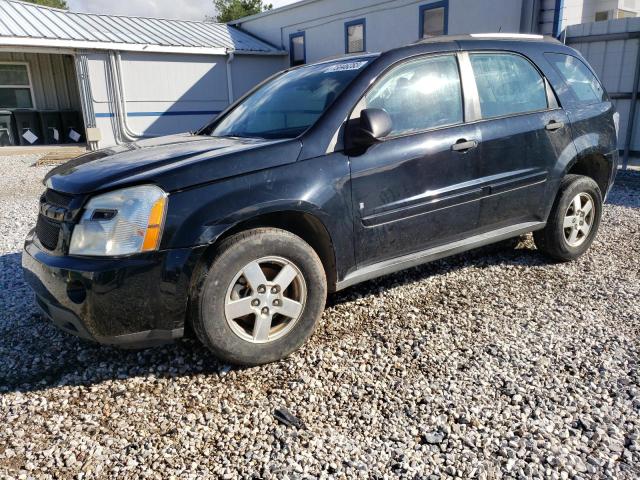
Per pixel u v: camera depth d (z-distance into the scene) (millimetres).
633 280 4090
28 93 16469
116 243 2557
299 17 16062
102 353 3143
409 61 3459
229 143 3225
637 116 8469
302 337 3012
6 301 3928
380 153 3203
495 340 3160
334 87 3363
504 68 3928
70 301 2590
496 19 10438
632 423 2379
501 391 2646
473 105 3674
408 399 2602
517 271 4316
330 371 2875
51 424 2469
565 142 4141
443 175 3469
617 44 8500
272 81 4172
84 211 2637
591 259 4602
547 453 2195
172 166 2734
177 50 15406
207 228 2643
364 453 2236
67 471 2162
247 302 2811
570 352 3008
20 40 13008
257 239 2783
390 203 3260
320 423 2439
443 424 2400
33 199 8164
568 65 4398
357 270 3268
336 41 14992
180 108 16188
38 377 2891
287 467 2154
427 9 11867
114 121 15086
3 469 2170
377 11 13266
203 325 2703
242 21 18656
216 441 2338
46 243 2848
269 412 2533
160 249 2576
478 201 3682
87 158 3316
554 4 9406
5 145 15797
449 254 3699
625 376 2744
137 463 2203
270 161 2877
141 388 2766
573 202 4336
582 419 2398
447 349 3072
